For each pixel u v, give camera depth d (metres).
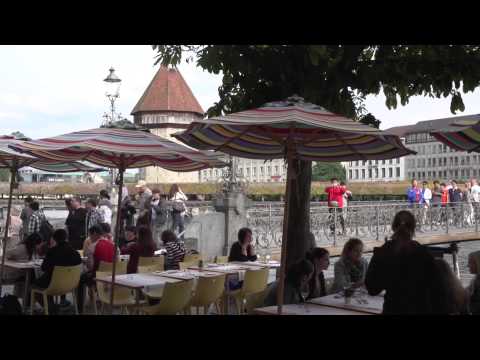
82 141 6.12
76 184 44.97
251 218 17.19
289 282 6.44
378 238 20.20
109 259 9.35
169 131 59.09
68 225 14.44
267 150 6.95
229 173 17.25
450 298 5.07
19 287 9.50
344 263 7.35
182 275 8.27
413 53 6.91
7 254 10.06
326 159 6.40
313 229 18.67
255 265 9.47
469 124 6.25
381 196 52.16
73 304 9.72
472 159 80.12
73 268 8.54
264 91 7.28
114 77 19.20
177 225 16.78
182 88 60.81
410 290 4.47
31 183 43.69
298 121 4.43
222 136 6.16
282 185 51.94
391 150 5.79
